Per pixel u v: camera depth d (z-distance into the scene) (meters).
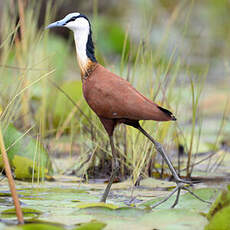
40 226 5.84
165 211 6.88
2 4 15.73
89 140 10.88
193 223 6.52
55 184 9.50
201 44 22.83
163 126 10.62
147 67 10.94
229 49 22.78
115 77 8.25
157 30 20.56
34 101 13.96
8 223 6.62
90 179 10.16
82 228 5.88
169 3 21.22
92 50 8.67
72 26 8.69
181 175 10.29
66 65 17.17
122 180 10.14
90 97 8.28
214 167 10.98
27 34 12.63
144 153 9.94
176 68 11.20
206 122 15.50
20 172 9.68
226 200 6.61
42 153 10.20
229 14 24.70
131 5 25.03
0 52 12.65
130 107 7.86
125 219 6.75
